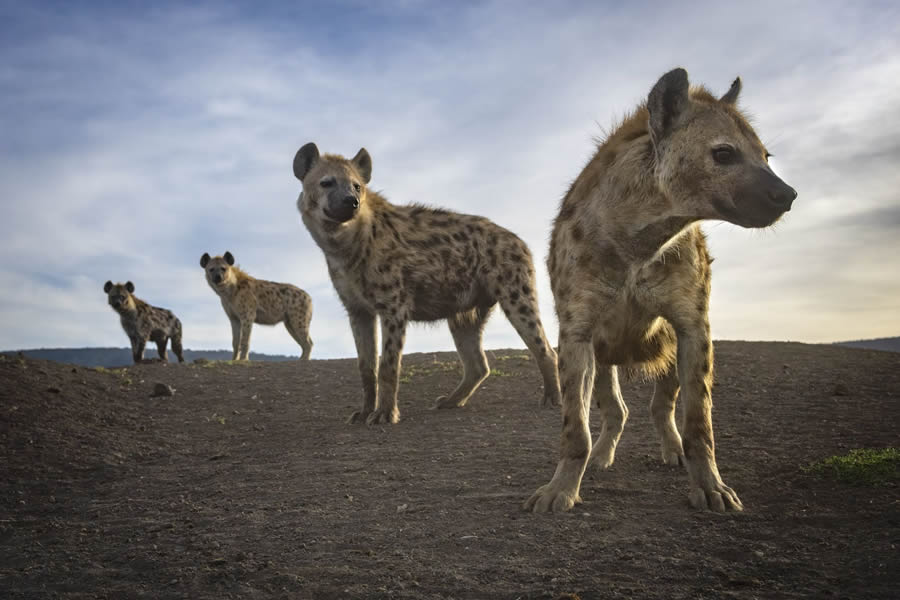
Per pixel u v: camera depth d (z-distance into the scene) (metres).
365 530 3.15
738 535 2.77
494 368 8.91
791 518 2.95
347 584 2.52
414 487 3.85
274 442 5.75
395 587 2.46
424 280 6.74
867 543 2.60
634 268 3.16
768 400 6.27
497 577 2.49
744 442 4.56
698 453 3.20
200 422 6.74
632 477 3.76
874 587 2.22
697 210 2.91
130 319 15.38
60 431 6.02
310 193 6.64
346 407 7.34
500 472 4.08
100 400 7.21
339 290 6.70
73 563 3.04
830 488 3.37
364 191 6.77
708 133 2.88
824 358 8.91
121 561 3.01
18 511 4.21
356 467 4.47
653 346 3.56
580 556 2.63
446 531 3.04
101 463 5.28
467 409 6.76
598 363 3.64
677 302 3.17
